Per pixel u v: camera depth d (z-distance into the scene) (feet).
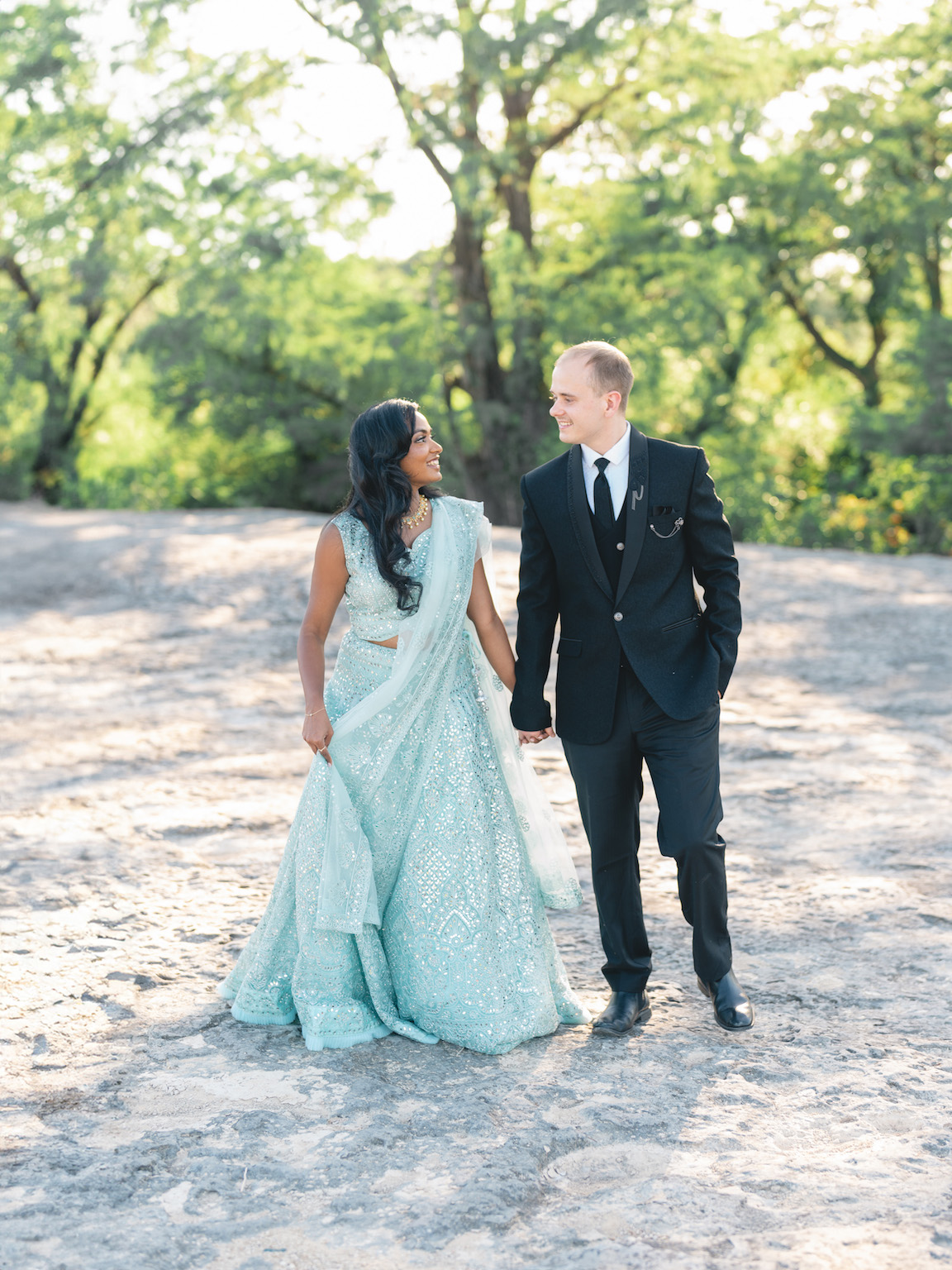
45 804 18.99
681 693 10.46
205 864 16.14
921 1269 7.37
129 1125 9.35
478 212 72.95
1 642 33.47
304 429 83.87
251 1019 11.32
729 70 72.95
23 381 94.73
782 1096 9.79
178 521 57.98
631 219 79.20
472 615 11.19
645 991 11.68
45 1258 7.60
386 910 11.13
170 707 26.23
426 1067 10.41
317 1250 7.70
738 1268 7.40
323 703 10.88
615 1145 9.01
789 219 81.00
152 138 74.28
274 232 74.33
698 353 80.48
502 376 80.79
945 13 75.82
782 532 63.87
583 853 16.90
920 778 20.43
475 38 66.90
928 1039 10.84
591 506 10.56
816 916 14.25
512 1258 7.59
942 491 58.75
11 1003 11.65
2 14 80.64
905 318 84.43
